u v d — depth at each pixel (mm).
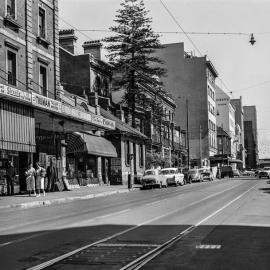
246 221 13695
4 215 17047
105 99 49406
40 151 32344
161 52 96938
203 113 95188
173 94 96312
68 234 11492
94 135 43219
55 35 35406
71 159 39281
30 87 30922
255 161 176000
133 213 16703
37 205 22406
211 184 46031
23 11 30875
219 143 112000
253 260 8102
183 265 7719
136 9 50969
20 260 8297
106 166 46750
